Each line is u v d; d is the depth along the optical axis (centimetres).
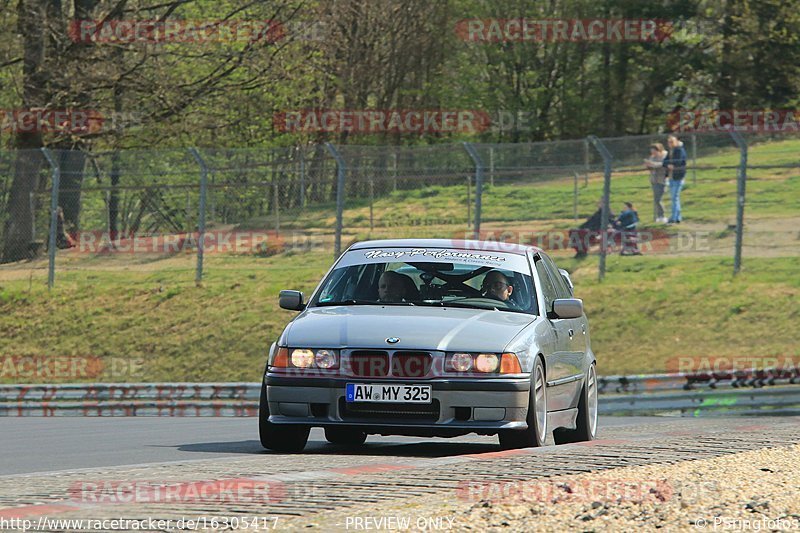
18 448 3538
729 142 12794
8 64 11462
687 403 5822
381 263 3259
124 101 12050
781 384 5859
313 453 2981
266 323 8244
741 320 7750
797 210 11031
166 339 8138
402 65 17350
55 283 9338
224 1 12938
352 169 8938
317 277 9281
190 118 12219
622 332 7781
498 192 11569
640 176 12538
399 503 1825
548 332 3103
